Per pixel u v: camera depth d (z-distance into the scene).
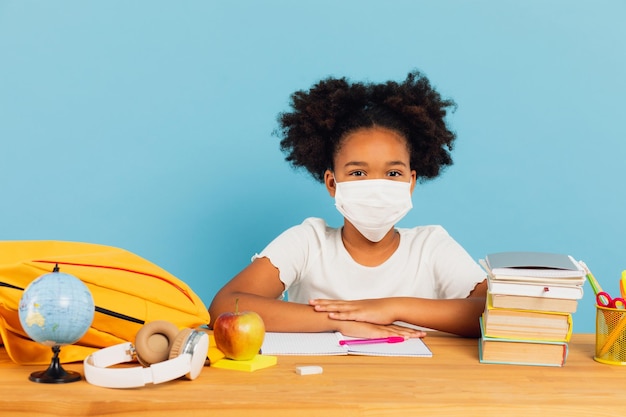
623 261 3.22
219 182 3.12
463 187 3.17
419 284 2.01
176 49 3.09
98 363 1.25
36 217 3.11
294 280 2.04
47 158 3.10
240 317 1.31
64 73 3.08
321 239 2.04
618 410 1.12
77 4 3.06
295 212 3.11
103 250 1.52
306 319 1.62
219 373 1.26
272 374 1.26
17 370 1.26
